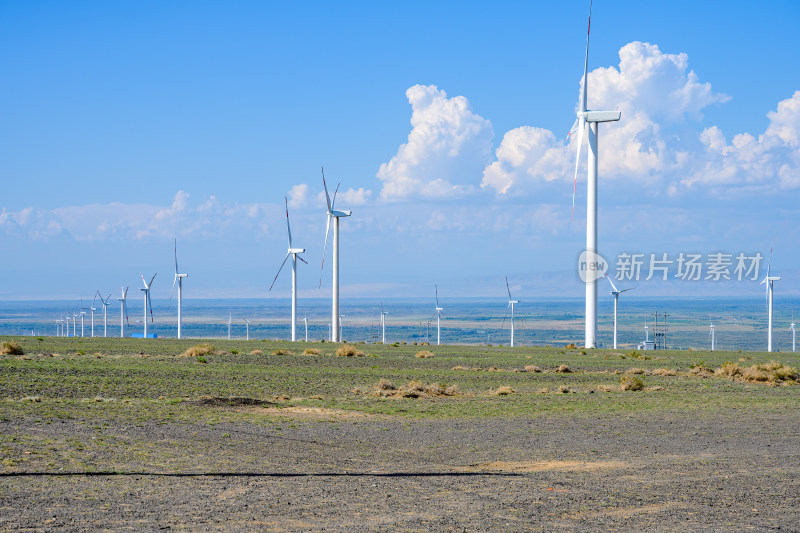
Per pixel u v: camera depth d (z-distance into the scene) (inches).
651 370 2598.4
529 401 1688.0
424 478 799.1
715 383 2217.0
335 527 554.6
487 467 893.2
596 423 1332.4
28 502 616.4
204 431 1104.8
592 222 4094.5
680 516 604.1
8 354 2497.5
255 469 834.2
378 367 2544.3
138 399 1483.8
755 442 1125.1
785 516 605.9
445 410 1497.3
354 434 1158.3
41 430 1018.1
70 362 2269.9
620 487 740.0
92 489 681.0
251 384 1873.8
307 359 2792.8
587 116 4055.1
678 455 994.1
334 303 4894.2
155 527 543.2
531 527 560.7
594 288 4141.2
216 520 571.5
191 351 2817.4
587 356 3373.5
